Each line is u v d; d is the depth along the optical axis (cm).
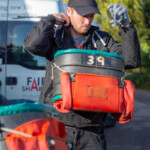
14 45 677
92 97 263
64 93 261
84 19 292
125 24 296
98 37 304
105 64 271
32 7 670
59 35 294
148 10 2722
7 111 197
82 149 287
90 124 283
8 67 670
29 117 200
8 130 192
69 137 283
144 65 3259
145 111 1328
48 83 293
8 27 675
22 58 672
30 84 668
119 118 281
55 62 279
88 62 269
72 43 295
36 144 190
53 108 219
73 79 264
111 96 268
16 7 674
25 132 194
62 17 295
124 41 295
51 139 195
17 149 186
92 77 266
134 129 886
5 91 661
